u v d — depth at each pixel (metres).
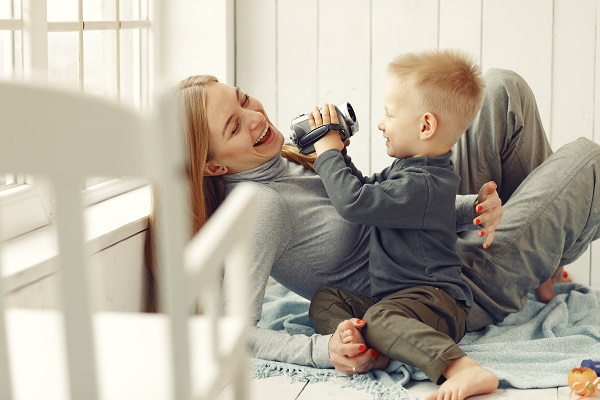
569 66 2.52
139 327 1.08
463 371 1.57
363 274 1.90
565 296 2.15
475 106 1.81
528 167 2.13
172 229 0.74
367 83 2.63
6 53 1.61
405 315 1.68
